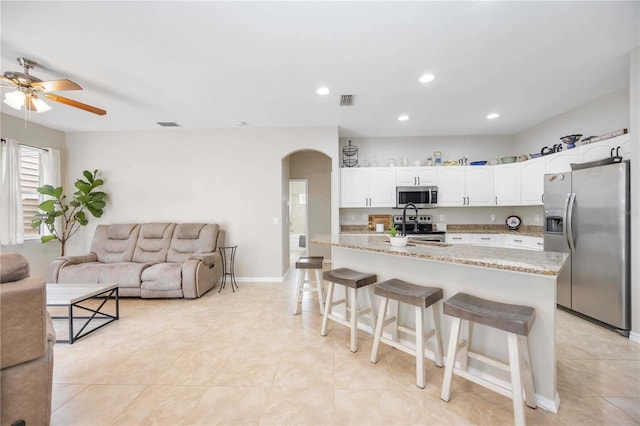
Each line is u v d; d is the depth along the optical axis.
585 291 2.76
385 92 3.08
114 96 3.15
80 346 2.38
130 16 1.84
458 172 4.67
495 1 1.74
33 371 1.40
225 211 4.49
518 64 2.50
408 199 4.65
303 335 2.56
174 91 3.02
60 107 3.47
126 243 4.11
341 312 2.88
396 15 1.85
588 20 1.91
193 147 4.48
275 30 2.00
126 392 1.77
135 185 4.49
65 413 1.59
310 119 4.04
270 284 4.35
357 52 2.28
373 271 2.52
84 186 4.07
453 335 1.63
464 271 1.89
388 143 5.21
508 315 1.44
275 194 4.46
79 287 2.84
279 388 1.79
